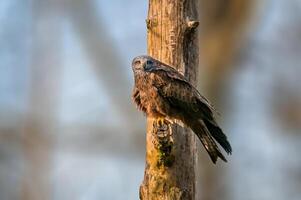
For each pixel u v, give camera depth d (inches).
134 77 597.6
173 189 546.9
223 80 1003.3
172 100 574.9
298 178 1016.2
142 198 550.3
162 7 574.9
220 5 1016.2
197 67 583.2
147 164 550.6
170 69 572.4
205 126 579.8
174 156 547.2
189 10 575.8
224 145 577.9
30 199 918.4
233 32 1015.6
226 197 941.2
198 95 581.6
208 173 920.9
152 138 546.9
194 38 578.2
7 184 931.3
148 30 580.4
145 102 591.5
